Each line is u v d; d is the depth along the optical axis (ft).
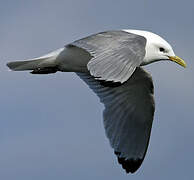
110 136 43.73
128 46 31.83
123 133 43.93
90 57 39.19
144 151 43.96
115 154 43.93
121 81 29.35
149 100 42.88
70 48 39.34
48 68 40.37
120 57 30.63
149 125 43.65
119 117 43.75
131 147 44.01
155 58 41.63
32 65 39.99
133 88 42.75
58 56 39.60
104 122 43.68
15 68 40.06
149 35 41.52
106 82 29.25
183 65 41.50
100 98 43.65
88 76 43.32
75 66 39.99
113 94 43.47
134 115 43.73
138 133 43.93
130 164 44.01
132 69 30.14
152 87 42.19
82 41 33.45
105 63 30.09
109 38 33.09
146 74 41.57
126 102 43.57
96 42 32.89
